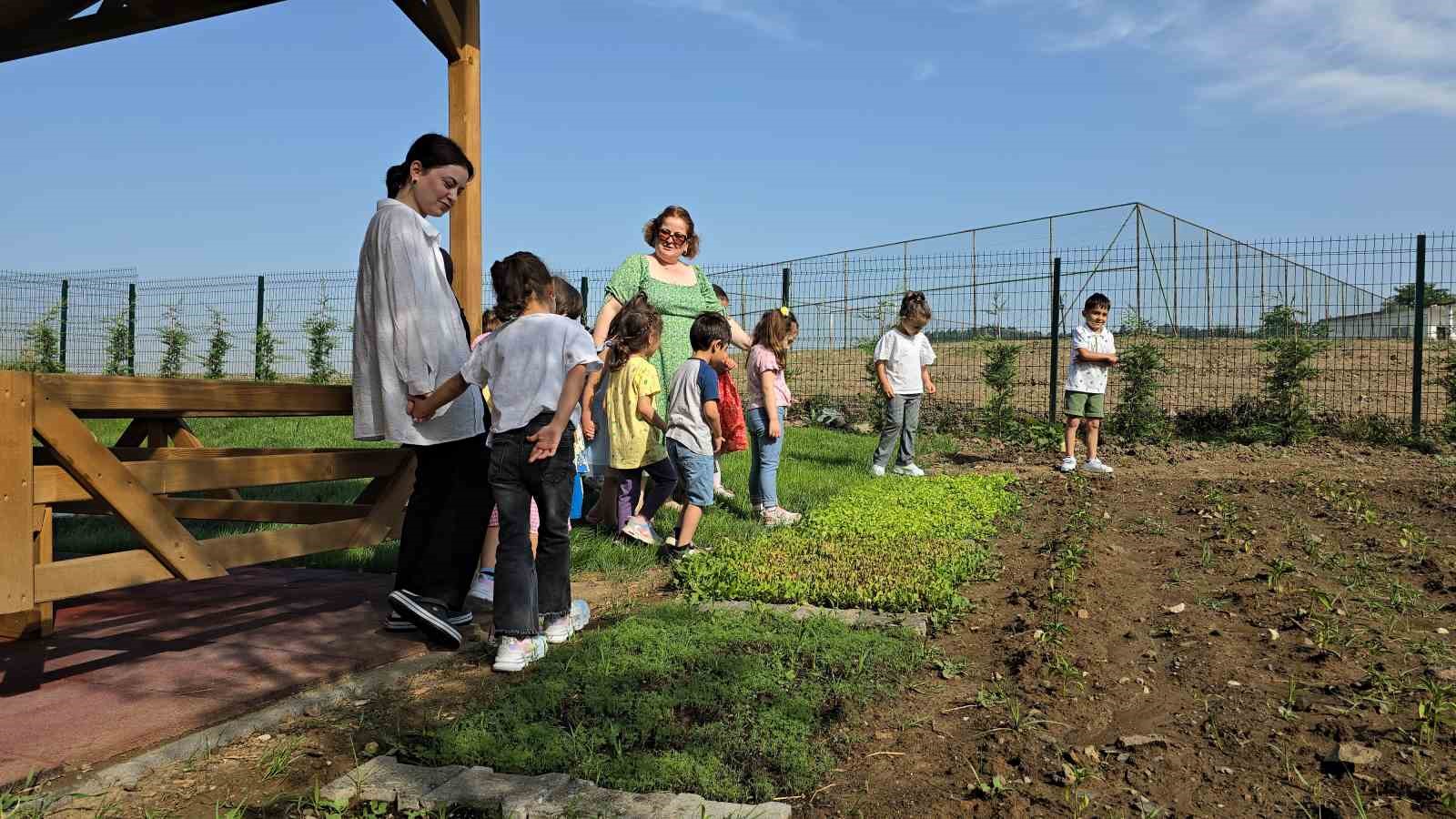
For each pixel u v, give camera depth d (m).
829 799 2.68
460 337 4.10
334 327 17.39
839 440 12.38
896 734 3.14
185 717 3.17
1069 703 3.42
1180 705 3.44
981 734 3.15
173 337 18.23
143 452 4.59
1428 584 5.10
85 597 4.88
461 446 4.07
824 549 5.64
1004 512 7.40
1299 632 4.29
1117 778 2.82
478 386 4.19
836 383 16.11
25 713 3.20
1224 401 14.70
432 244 4.03
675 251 6.22
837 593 4.70
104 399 3.46
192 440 5.13
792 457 10.74
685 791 2.66
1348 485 8.66
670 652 3.75
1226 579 5.30
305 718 3.24
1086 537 6.24
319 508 4.61
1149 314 16.20
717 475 7.86
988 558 5.79
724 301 7.94
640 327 5.71
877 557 5.46
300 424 12.92
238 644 4.01
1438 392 15.00
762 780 2.71
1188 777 2.84
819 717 3.24
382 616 4.49
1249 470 10.29
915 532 6.35
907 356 9.33
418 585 4.07
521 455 3.76
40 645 4.00
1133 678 3.69
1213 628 4.38
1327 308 13.80
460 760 2.83
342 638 4.11
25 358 18.72
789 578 4.91
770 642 3.92
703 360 5.64
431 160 4.02
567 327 3.86
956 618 4.55
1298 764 2.93
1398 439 12.15
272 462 4.04
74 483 3.39
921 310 9.34
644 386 5.80
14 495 3.15
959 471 10.16
